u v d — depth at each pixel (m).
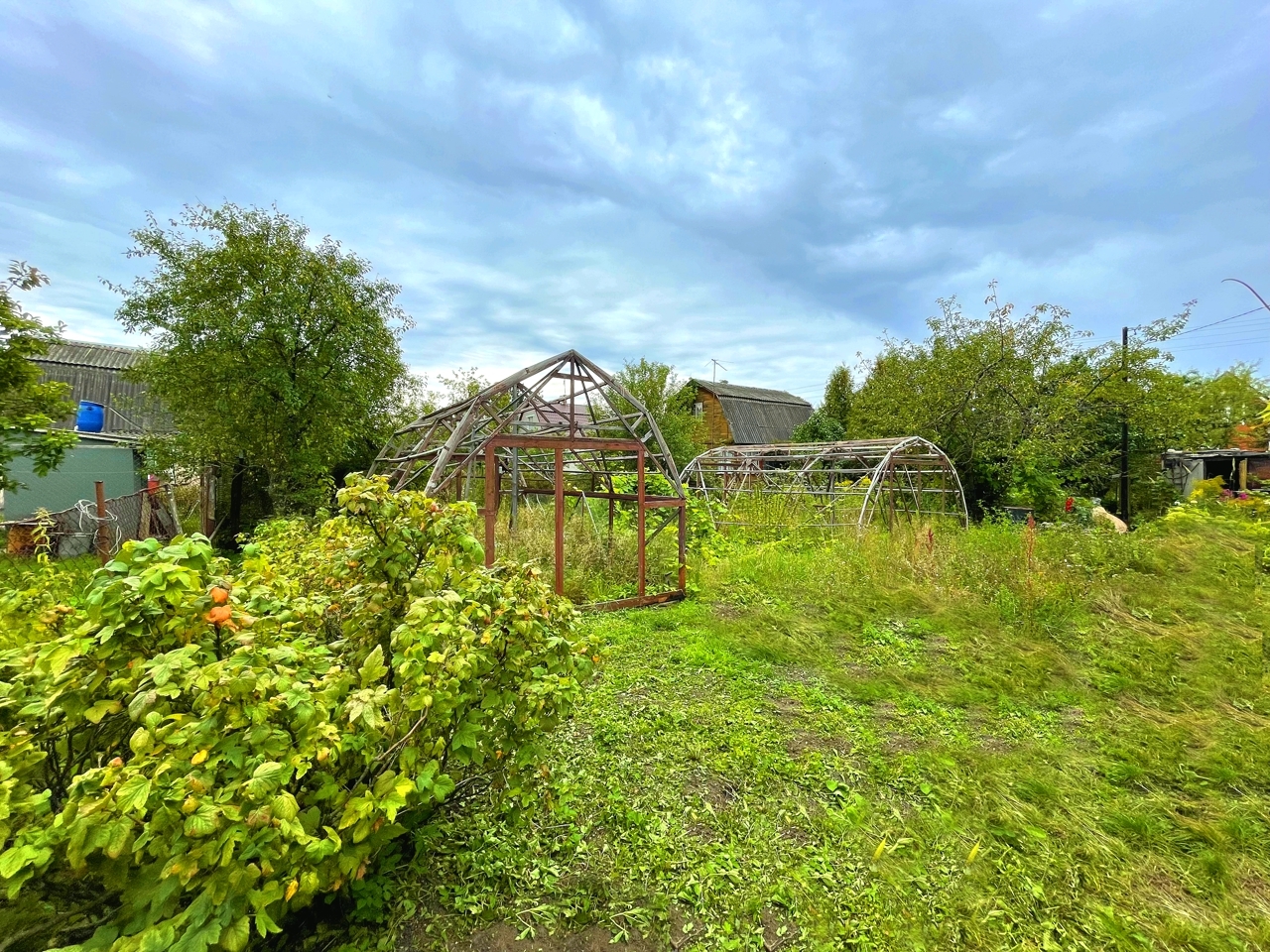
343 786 2.02
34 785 1.78
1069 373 13.70
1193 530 8.78
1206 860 2.72
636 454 8.49
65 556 9.80
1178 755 3.64
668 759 3.56
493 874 2.55
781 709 4.36
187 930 1.48
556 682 2.32
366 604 2.45
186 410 9.79
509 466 9.52
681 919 2.38
